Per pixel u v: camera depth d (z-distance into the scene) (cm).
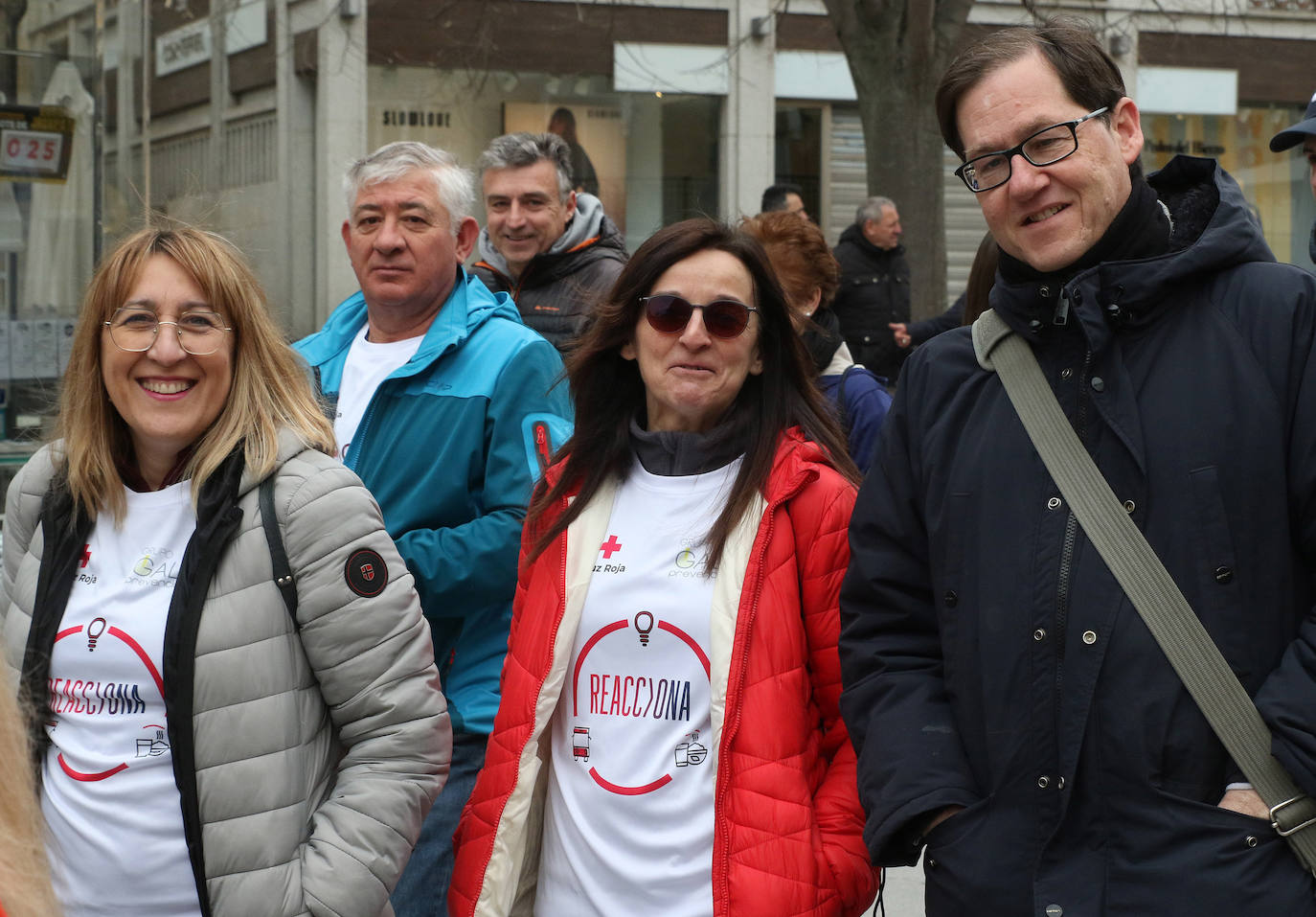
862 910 260
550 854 265
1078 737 214
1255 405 214
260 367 266
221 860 244
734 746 251
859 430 407
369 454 357
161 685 249
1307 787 202
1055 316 230
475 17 1399
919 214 982
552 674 264
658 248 275
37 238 630
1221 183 231
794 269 409
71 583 261
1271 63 1523
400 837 253
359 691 256
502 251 550
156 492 264
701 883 250
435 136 1414
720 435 272
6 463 607
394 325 376
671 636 259
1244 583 212
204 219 295
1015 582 224
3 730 130
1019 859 220
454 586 338
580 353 284
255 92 1455
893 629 248
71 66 641
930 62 975
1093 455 224
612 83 1435
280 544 253
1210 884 205
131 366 258
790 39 1455
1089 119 227
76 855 249
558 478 282
